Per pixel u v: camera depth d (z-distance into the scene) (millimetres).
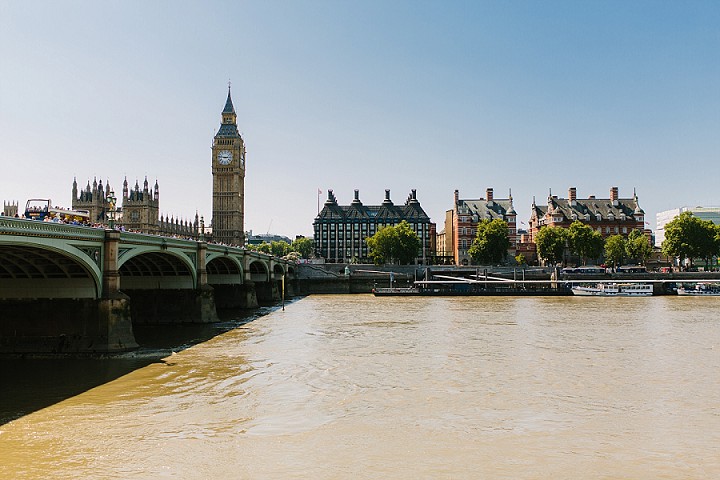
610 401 34812
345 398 35562
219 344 56562
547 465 24719
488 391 37250
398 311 94312
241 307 98312
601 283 141625
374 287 159250
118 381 40188
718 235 163250
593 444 27281
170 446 27031
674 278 152875
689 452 26219
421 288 147000
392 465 24734
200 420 31016
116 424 30344
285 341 58594
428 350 52594
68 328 49719
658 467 24453
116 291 50938
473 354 50438
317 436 28469
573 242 173500
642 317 81438
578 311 91938
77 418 31391
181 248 68562
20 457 25672
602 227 199375
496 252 180500
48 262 48812
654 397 35719
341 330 67750
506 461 25172
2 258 46250
